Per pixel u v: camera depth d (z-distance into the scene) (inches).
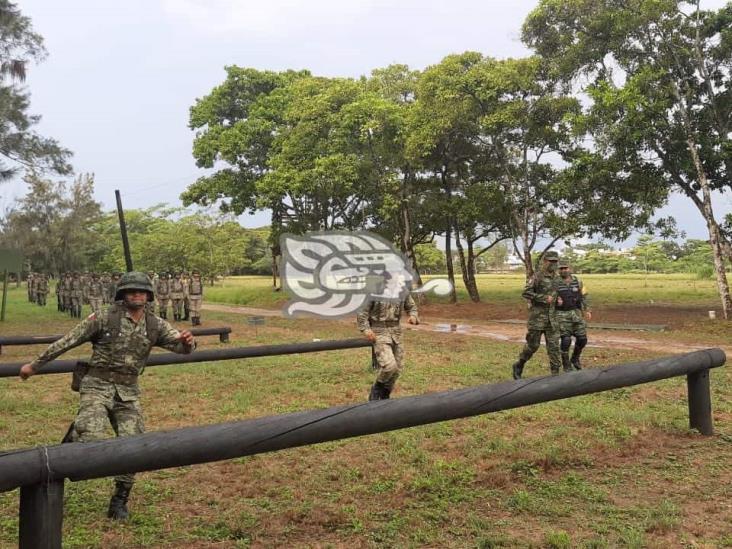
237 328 757.3
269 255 2982.3
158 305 893.8
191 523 159.0
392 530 152.1
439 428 247.0
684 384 335.0
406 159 944.3
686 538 145.4
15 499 176.7
